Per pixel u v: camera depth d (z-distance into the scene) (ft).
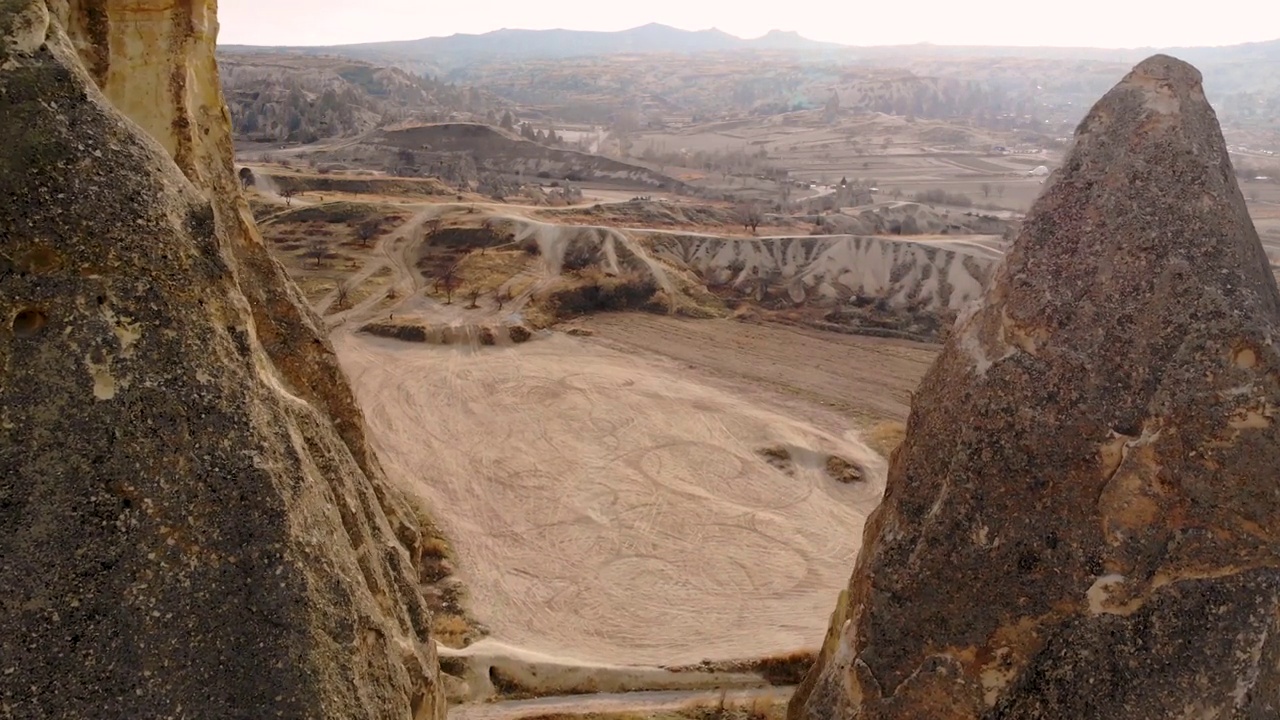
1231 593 32.83
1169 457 34.71
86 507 28.07
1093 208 38.78
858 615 41.19
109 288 29.68
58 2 42.50
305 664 29.19
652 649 88.07
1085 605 35.29
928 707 37.42
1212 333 34.91
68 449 28.27
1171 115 38.47
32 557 27.32
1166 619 33.60
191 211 32.81
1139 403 35.94
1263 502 33.01
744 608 98.94
